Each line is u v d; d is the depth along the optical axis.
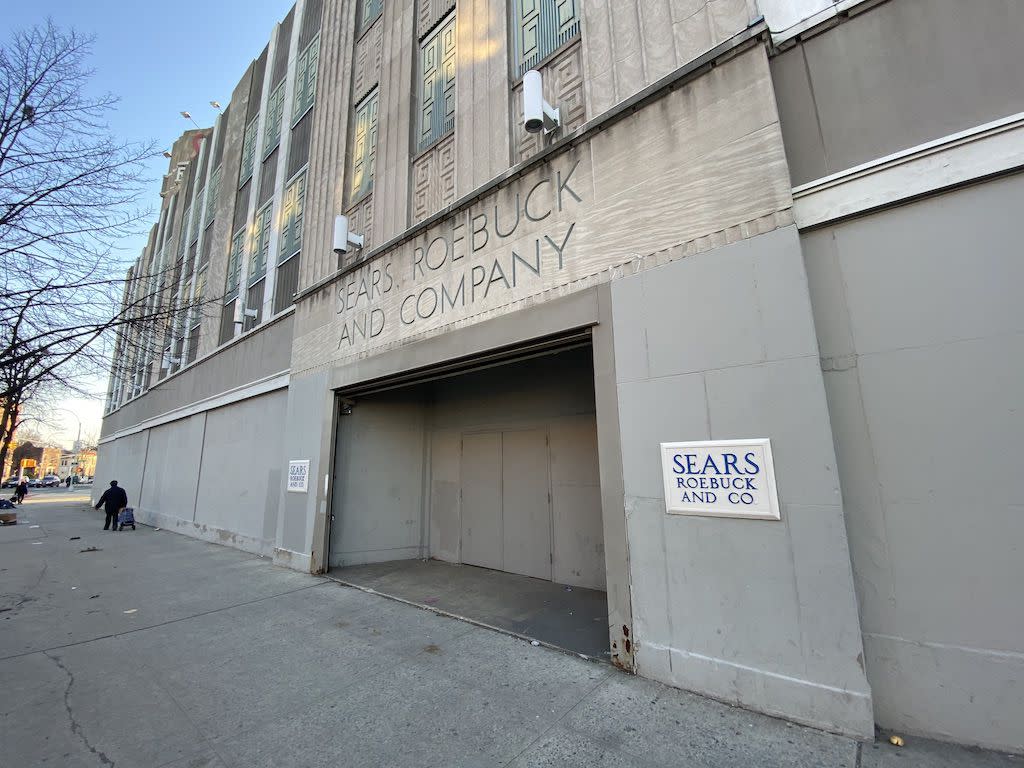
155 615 5.83
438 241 6.70
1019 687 2.70
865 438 3.27
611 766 2.77
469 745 3.03
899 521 3.12
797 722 3.12
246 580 7.55
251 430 11.17
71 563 9.30
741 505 3.50
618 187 4.65
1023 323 2.88
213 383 13.61
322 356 8.83
